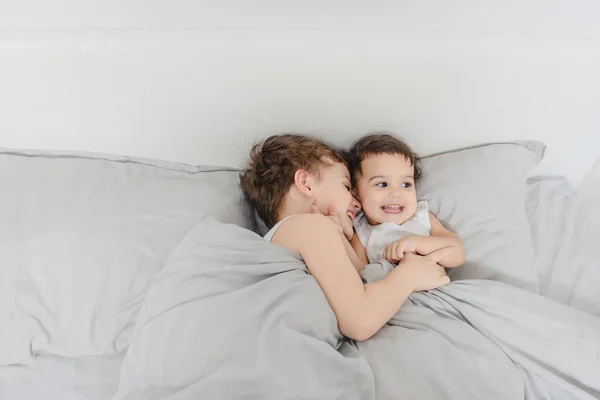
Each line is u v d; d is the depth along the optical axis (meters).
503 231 1.00
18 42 0.94
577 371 0.80
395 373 0.78
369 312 0.83
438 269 0.92
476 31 1.00
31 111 1.02
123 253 0.93
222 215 1.00
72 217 0.93
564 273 1.04
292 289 0.82
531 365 0.81
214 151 1.12
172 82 1.00
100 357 0.92
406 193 1.00
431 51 0.97
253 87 1.02
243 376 0.73
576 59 0.99
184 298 0.82
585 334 0.81
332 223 0.90
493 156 1.07
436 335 0.82
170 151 1.12
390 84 1.02
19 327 0.89
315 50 0.97
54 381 0.89
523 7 0.98
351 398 0.75
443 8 0.99
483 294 0.88
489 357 0.81
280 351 0.75
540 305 0.85
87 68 0.97
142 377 0.78
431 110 1.07
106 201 0.96
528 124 1.10
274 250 0.87
